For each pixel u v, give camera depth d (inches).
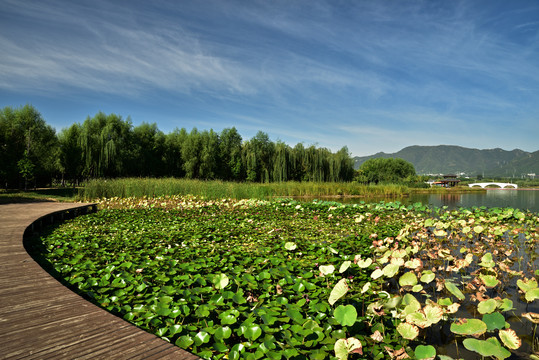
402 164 2246.6
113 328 59.6
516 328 89.6
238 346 66.6
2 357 49.0
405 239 169.0
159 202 420.2
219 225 230.8
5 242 137.6
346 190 824.3
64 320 62.6
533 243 192.4
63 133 925.8
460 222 222.8
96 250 148.9
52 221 250.2
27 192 694.5
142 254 144.3
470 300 107.9
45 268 118.3
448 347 78.5
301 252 149.6
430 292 116.6
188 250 149.3
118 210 336.2
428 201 711.1
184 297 92.0
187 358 49.8
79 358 49.4
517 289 120.2
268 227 225.0
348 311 74.5
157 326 74.9
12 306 69.1
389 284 118.8
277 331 72.9
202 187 515.5
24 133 781.3
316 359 63.8
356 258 120.5
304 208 354.3
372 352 70.5
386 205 384.5
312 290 98.7
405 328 72.4
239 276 111.8
